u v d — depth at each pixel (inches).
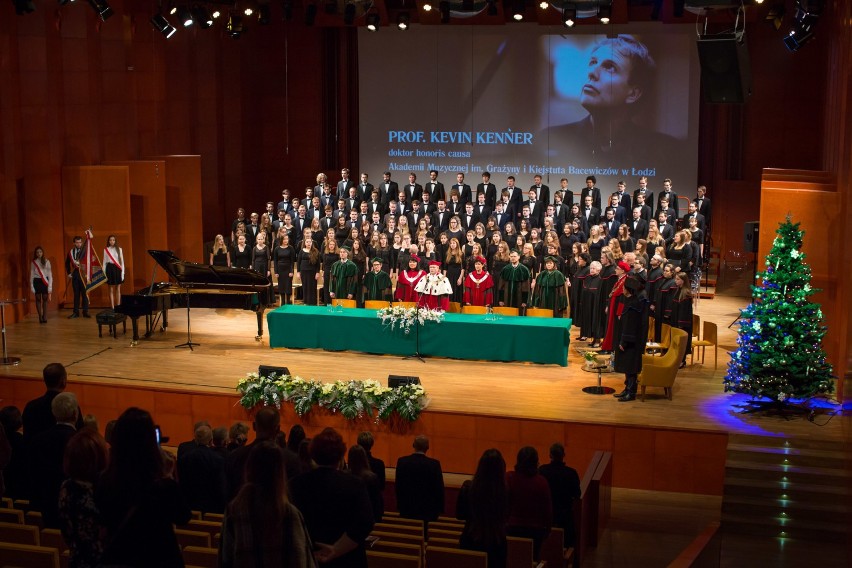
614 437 550.9
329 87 1153.4
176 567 184.7
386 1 1089.4
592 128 1069.1
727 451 537.0
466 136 1104.2
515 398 598.2
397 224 922.7
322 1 906.1
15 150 802.8
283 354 698.8
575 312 743.7
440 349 682.2
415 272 749.3
